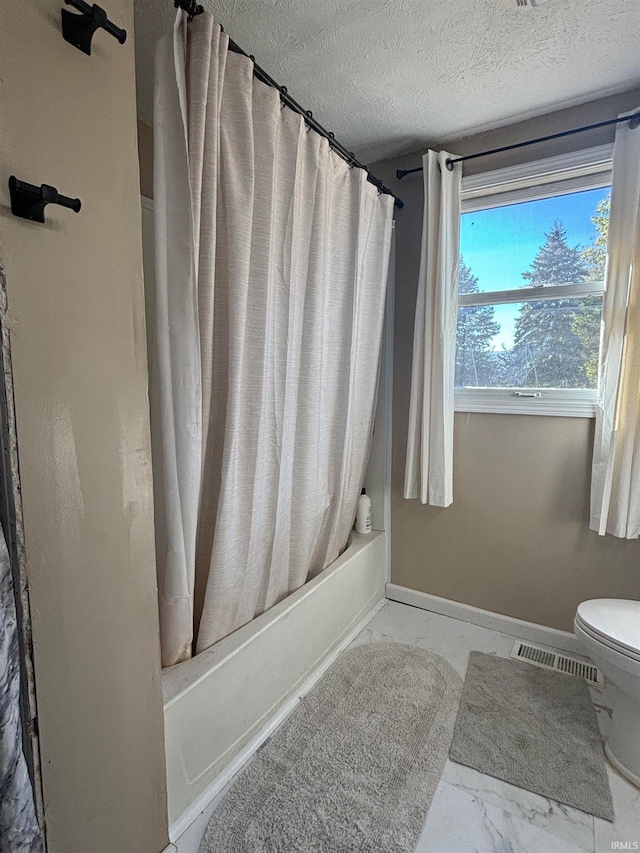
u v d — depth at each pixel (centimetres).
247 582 151
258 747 147
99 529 91
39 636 81
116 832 99
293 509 177
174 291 114
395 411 237
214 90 115
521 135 191
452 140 206
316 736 152
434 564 233
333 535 201
